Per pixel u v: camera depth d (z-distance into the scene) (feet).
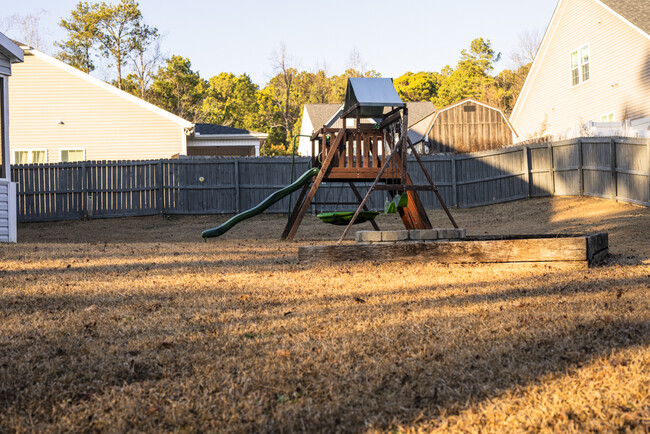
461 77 208.13
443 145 97.81
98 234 47.83
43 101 70.33
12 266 20.98
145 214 56.75
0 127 35.42
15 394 8.31
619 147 47.24
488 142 98.22
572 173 52.70
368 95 29.53
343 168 31.78
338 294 15.44
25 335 11.21
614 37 69.00
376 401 7.95
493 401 7.80
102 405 7.95
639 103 65.62
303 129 150.82
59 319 12.61
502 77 191.01
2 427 7.27
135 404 7.95
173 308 13.76
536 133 87.56
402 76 229.66
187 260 23.21
